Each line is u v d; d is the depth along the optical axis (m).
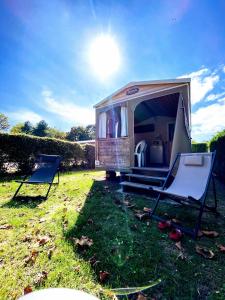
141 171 4.66
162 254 1.77
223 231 2.26
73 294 0.82
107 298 1.30
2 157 6.22
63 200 3.45
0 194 3.81
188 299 1.29
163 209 2.99
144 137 7.73
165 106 6.56
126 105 5.23
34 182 3.64
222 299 1.28
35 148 7.21
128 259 1.70
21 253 1.78
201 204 2.22
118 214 2.74
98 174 7.45
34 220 2.50
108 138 5.54
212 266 1.61
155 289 1.37
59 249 1.84
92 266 1.61
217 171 5.97
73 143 9.26
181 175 2.91
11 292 1.35
